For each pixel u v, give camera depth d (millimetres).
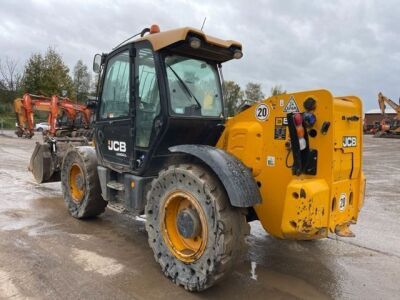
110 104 4727
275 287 3609
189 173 3389
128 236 4828
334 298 3436
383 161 14750
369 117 57219
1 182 7918
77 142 7387
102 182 4867
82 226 5180
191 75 4172
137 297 3291
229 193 3160
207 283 3283
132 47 4219
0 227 4996
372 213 6352
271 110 3490
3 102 40406
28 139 20078
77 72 51156
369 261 4289
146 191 4223
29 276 3596
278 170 3441
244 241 3301
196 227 3424
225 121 4359
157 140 4012
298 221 3172
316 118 3242
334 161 3301
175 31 3768
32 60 32719
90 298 3238
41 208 6008
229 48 4105
